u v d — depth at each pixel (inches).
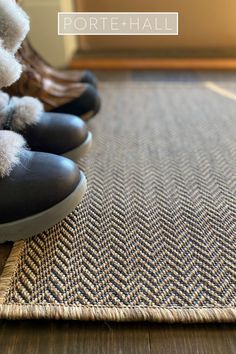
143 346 17.5
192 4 58.0
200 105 43.8
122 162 31.5
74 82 39.8
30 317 18.4
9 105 26.5
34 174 21.8
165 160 31.8
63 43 54.5
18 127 26.1
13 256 21.9
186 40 61.3
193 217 24.9
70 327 18.3
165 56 61.4
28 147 26.1
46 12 51.9
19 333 18.1
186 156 32.5
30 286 20.0
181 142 34.9
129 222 24.4
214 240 23.0
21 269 21.0
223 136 36.0
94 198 26.7
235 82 52.2
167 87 50.5
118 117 40.6
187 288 19.9
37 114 27.2
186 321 18.2
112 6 58.6
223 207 25.9
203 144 34.5
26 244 22.7
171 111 42.2
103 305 18.9
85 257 21.8
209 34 60.6
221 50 61.7
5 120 25.5
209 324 18.3
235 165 31.0
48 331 18.2
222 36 60.7
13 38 22.0
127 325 18.3
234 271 20.9
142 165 31.1
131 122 39.4
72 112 34.9
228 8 58.2
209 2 57.8
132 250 22.3
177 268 21.1
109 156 32.4
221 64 58.8
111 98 46.5
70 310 18.6
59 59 56.0
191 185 28.4
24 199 21.0
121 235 23.4
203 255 22.0
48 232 23.6
